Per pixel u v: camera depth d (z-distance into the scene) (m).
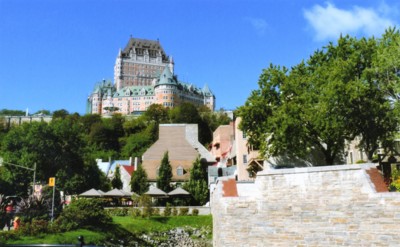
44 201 39.00
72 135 78.00
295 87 41.25
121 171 83.38
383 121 36.38
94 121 160.62
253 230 20.27
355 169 18.00
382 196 17.02
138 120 155.38
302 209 19.08
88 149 83.12
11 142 74.00
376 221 17.03
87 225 39.97
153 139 139.62
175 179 76.31
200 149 87.12
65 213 38.94
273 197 20.02
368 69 35.16
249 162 54.38
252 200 20.58
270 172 20.34
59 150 76.00
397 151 39.91
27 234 33.03
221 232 21.19
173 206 60.84
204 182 67.56
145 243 44.25
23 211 37.62
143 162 79.56
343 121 35.88
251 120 43.22
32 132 74.38
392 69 34.41
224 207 21.25
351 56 37.91
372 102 35.00
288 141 38.25
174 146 84.19
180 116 151.25
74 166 77.75
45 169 74.00
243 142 61.72
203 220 53.97
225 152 86.25
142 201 55.41
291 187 19.58
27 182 70.56
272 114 42.12
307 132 37.84
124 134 151.50
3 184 68.19
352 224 17.62
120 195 59.28
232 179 23.30
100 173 85.50
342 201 18.05
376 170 18.28
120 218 51.81
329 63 41.53
